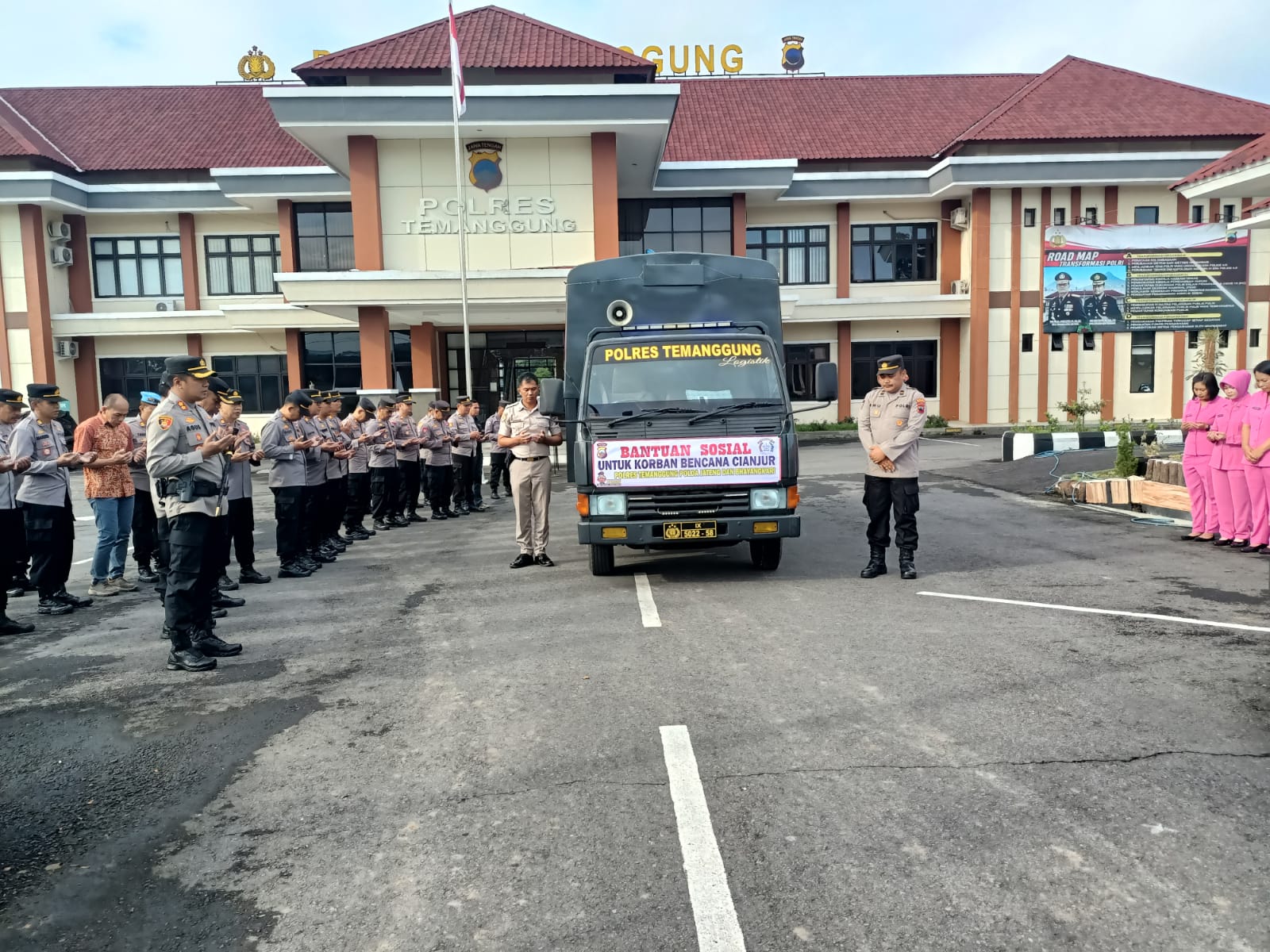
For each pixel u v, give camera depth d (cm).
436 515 1354
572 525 1191
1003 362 2623
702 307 859
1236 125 2530
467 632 629
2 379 2498
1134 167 2481
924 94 3014
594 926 274
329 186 2409
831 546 938
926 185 2639
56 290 2577
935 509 1184
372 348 1833
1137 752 387
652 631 609
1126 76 2722
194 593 575
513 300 1770
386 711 473
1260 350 2608
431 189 1836
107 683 545
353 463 1159
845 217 2694
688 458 723
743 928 270
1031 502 1214
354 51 1872
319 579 868
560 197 1848
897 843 316
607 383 778
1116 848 309
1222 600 661
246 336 2700
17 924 286
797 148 2733
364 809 359
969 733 412
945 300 2620
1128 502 1125
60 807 371
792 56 3369
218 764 411
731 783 368
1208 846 309
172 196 2561
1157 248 2452
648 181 2316
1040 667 506
